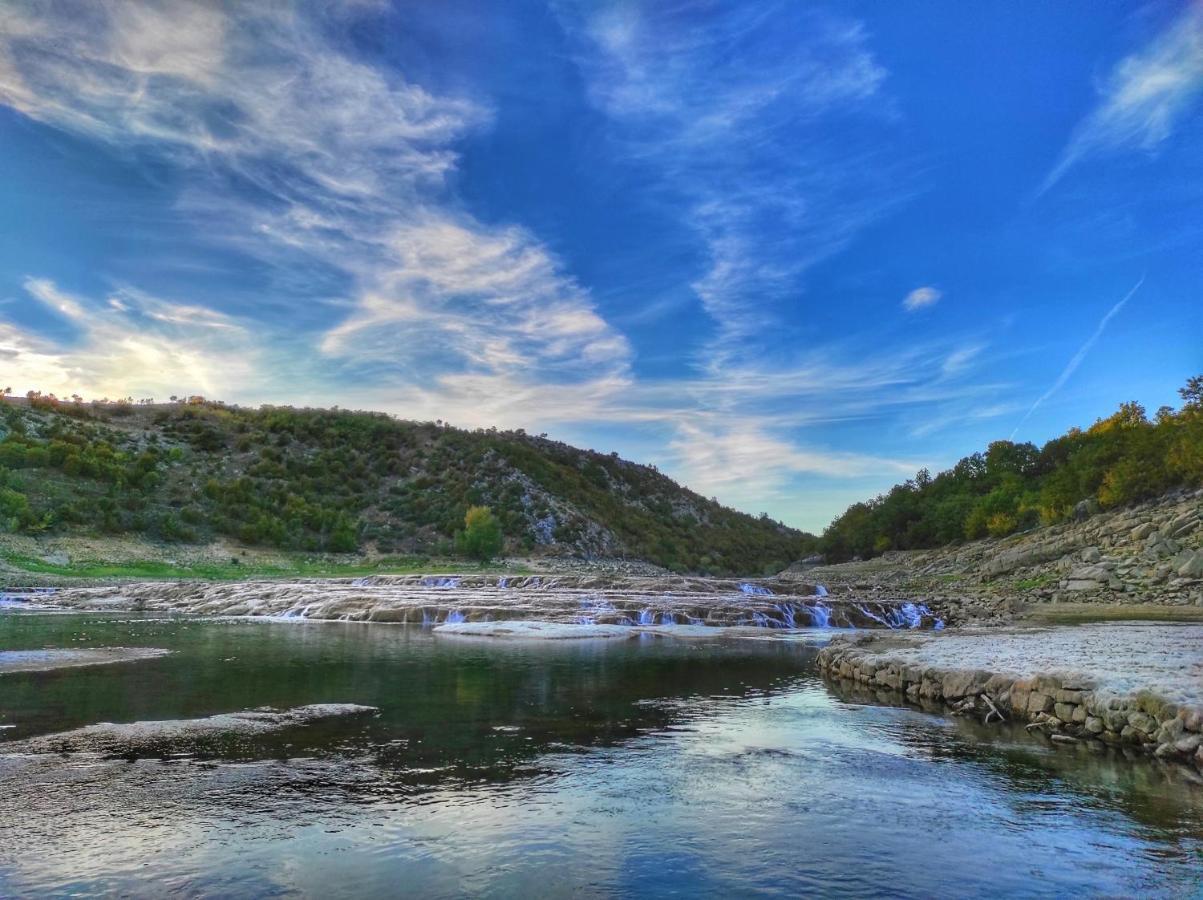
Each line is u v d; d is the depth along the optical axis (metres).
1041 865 6.68
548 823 7.67
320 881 6.16
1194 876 6.45
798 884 6.29
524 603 39.06
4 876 6.13
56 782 8.67
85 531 70.50
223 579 63.31
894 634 24.09
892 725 12.67
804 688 16.89
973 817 7.92
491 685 16.73
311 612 40.00
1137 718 10.58
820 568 87.75
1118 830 7.54
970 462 97.12
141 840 6.95
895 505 93.19
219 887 5.98
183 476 98.81
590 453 190.62
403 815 7.82
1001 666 14.72
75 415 113.50
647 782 9.16
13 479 73.12
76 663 19.08
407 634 29.91
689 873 6.48
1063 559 48.47
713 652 24.61
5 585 50.34
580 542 121.44
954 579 55.50
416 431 147.75
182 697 14.40
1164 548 41.38
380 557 90.25
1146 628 23.73
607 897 5.98
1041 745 11.17
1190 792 8.74
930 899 6.00
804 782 9.20
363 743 10.91
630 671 19.59
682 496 193.88
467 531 91.50
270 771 9.30
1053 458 87.44
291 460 117.25
